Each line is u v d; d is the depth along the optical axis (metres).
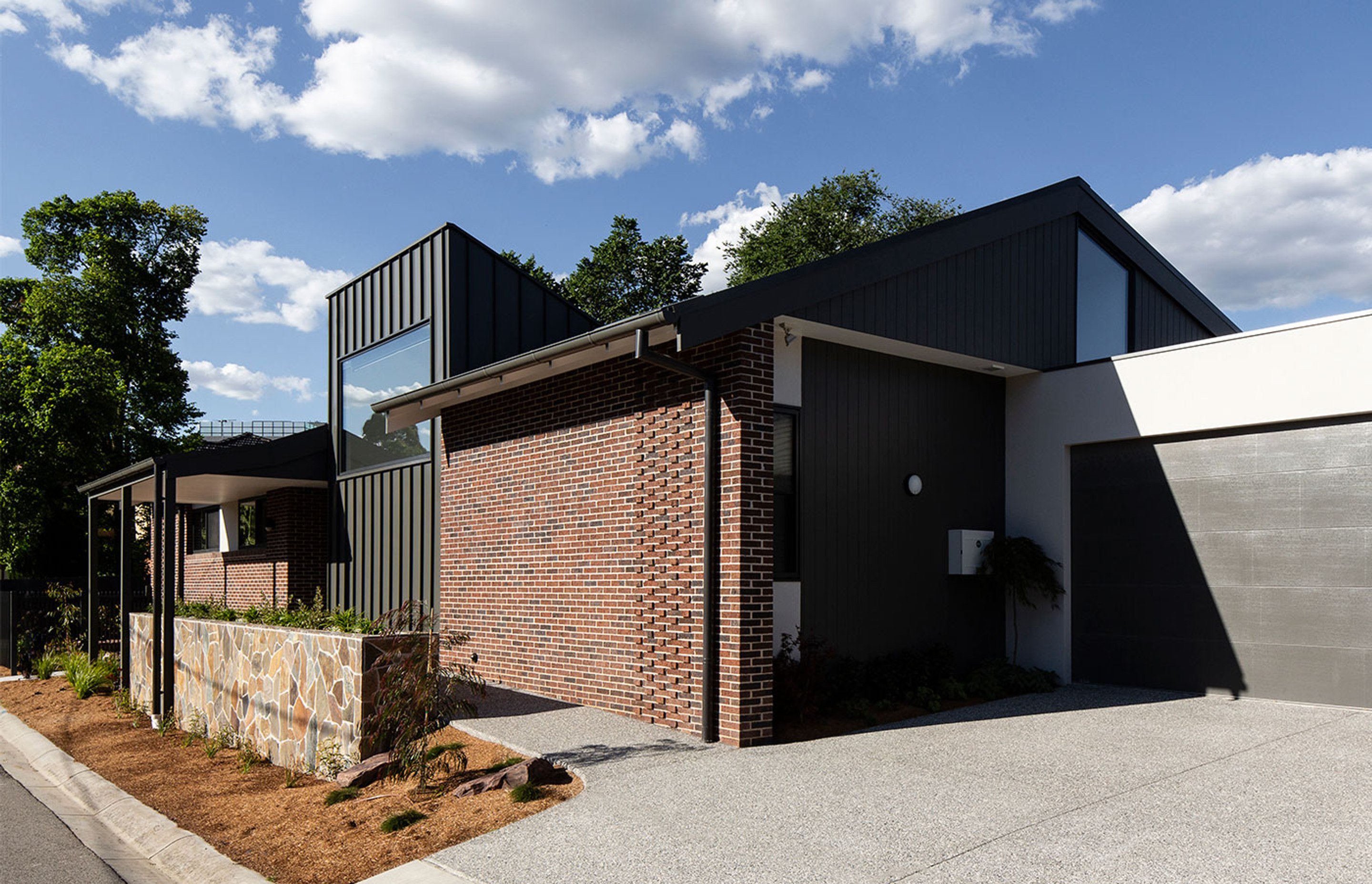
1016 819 5.30
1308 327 9.23
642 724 8.27
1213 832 5.01
